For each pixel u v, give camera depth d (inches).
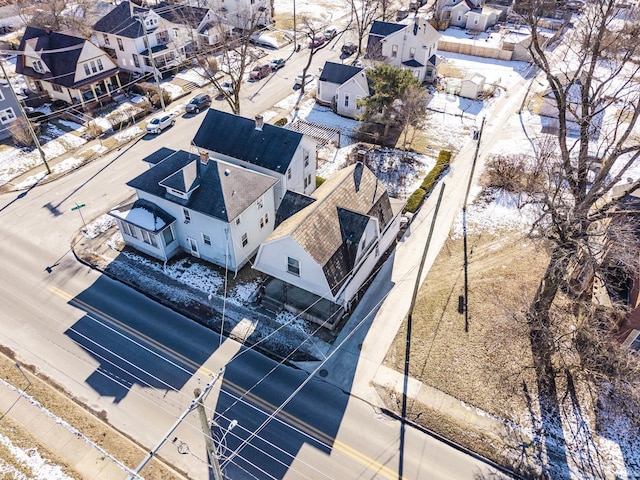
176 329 1090.7
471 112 2016.5
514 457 859.4
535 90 2194.9
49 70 1914.4
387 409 935.0
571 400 950.4
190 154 1261.1
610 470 842.2
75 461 826.8
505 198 1517.0
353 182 1175.0
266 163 1338.6
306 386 976.9
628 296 1031.6
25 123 1674.5
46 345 1043.3
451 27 2982.3
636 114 871.1
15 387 938.1
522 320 1069.8
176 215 1218.6
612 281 1074.7
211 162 1188.5
